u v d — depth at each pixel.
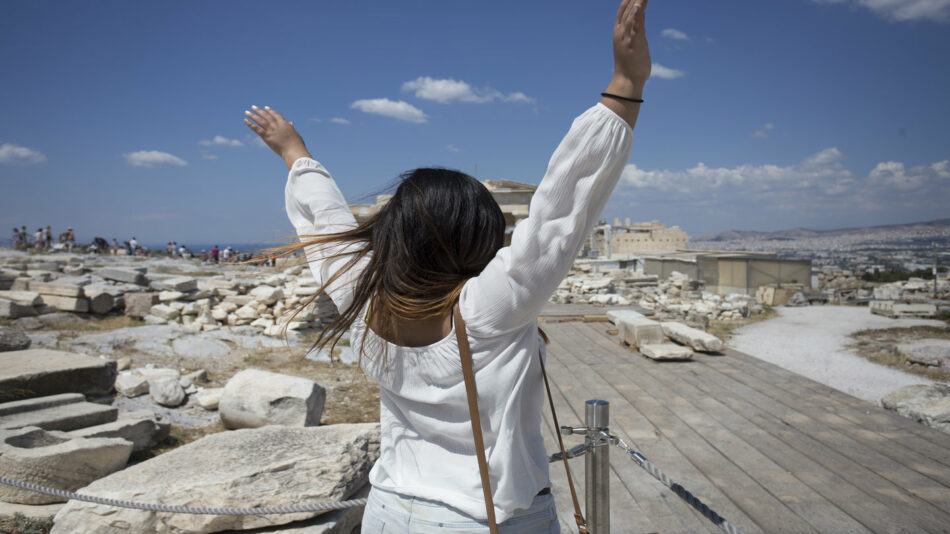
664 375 7.85
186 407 7.09
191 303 12.52
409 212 1.23
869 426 5.66
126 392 7.02
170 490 3.29
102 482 3.41
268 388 5.98
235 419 6.02
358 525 3.80
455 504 1.22
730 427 5.68
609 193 1.08
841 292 29.50
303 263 1.60
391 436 1.36
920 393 6.50
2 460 4.04
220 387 8.23
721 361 8.69
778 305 22.73
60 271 17.44
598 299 17.91
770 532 3.68
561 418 6.14
